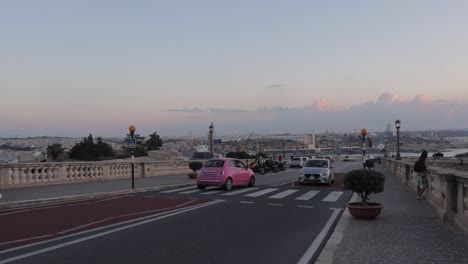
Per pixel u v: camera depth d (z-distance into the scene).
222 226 11.70
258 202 17.47
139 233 10.59
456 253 8.23
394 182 28.12
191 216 13.54
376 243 9.13
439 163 60.03
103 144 69.50
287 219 13.04
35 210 15.11
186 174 38.12
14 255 8.31
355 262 7.57
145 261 7.86
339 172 46.41
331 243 9.14
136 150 70.31
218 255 8.37
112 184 25.66
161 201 17.86
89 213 14.24
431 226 11.19
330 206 16.38
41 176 24.56
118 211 14.73
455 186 11.62
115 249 8.82
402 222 11.87
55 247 9.00
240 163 25.14
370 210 12.25
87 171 28.06
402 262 7.58
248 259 8.09
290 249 8.93
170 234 10.48
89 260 7.92
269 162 46.25
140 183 26.66
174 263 7.75
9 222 12.40
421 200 17.31
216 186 25.31
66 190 21.58
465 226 10.15
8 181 22.42
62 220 12.72
